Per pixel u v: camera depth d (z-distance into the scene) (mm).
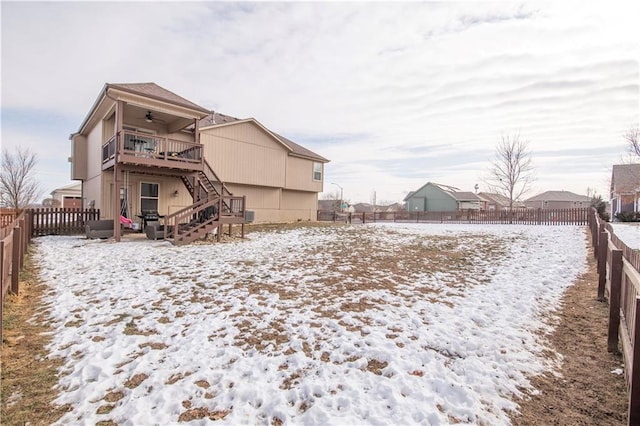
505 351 3693
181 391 2859
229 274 6766
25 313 4566
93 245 10016
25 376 3053
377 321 4527
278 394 2846
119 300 5117
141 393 2828
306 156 23156
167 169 12914
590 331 4285
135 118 14250
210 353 3547
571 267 7793
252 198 20016
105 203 13344
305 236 13484
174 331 4066
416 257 9156
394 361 3410
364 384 3018
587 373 3273
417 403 2738
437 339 3961
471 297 5637
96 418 2510
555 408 2729
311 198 24797
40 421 2471
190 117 13141
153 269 7004
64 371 3158
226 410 2643
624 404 2775
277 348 3703
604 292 5438
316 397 2824
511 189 24547
